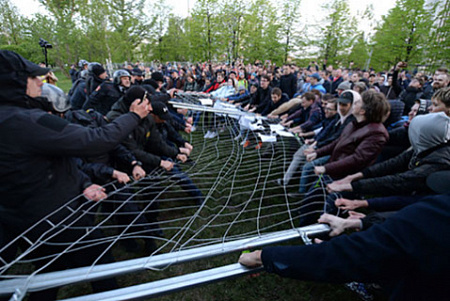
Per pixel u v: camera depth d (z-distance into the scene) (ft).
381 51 36.14
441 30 26.61
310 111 12.30
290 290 6.75
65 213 4.25
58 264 4.68
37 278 2.71
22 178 3.69
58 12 57.16
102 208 7.57
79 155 3.86
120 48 66.64
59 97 4.49
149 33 72.43
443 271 2.05
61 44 59.06
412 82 15.65
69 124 3.80
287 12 50.03
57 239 4.32
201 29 54.39
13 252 4.42
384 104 6.33
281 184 11.12
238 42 56.03
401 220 2.23
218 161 10.78
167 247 7.92
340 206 5.38
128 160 6.85
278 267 2.70
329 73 33.27
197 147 13.21
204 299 6.47
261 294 6.63
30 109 3.74
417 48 29.94
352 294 6.61
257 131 12.12
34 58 60.29
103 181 6.41
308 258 2.55
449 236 2.01
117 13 67.26
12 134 3.45
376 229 2.35
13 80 3.54
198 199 9.86
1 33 70.18
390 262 2.21
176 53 75.25
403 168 6.24
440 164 4.84
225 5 52.19
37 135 3.51
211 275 3.10
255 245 3.48
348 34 48.01
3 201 3.79
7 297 2.63
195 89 29.09
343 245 2.41
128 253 7.85
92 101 12.05
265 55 53.67
